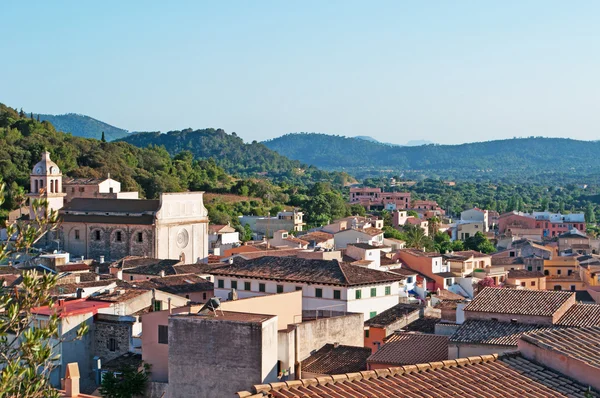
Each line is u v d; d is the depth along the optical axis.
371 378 41.81
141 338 76.94
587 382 43.69
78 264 139.00
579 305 68.12
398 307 96.56
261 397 37.25
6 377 29.55
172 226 177.88
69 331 78.12
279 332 61.56
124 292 93.06
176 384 55.84
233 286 103.75
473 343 59.44
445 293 146.88
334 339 74.38
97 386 77.44
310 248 175.25
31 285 32.47
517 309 65.12
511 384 42.84
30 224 33.69
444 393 40.62
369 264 148.12
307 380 39.81
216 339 54.81
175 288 108.44
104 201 181.62
